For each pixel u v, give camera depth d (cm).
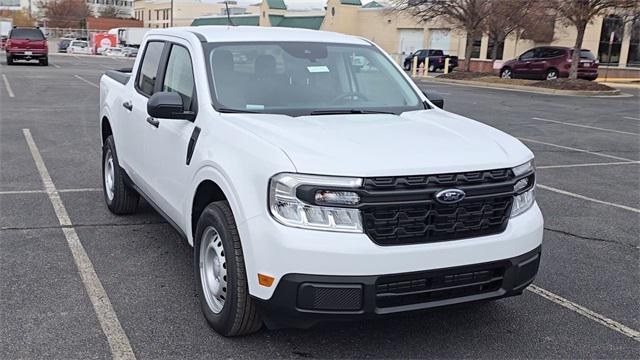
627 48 4019
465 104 1998
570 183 891
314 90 459
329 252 319
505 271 359
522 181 372
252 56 466
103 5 13275
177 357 366
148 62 562
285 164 330
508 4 3178
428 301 343
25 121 1284
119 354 368
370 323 416
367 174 323
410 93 500
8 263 502
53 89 2014
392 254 325
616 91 2586
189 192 419
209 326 403
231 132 384
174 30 532
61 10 11112
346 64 493
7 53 3300
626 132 1446
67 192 731
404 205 329
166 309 428
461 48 4753
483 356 380
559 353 388
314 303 322
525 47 4309
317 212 324
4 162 888
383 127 397
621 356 387
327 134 370
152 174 505
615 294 485
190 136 425
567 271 533
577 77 2811
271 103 438
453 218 342
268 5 6278
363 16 5722
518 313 443
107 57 5584
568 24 2736
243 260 356
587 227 670
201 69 445
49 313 416
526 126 1503
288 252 321
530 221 372
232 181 356
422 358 375
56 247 543
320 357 372
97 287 461
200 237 404
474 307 450
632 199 805
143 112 524
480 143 378
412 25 5200
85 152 980
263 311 351
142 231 593
